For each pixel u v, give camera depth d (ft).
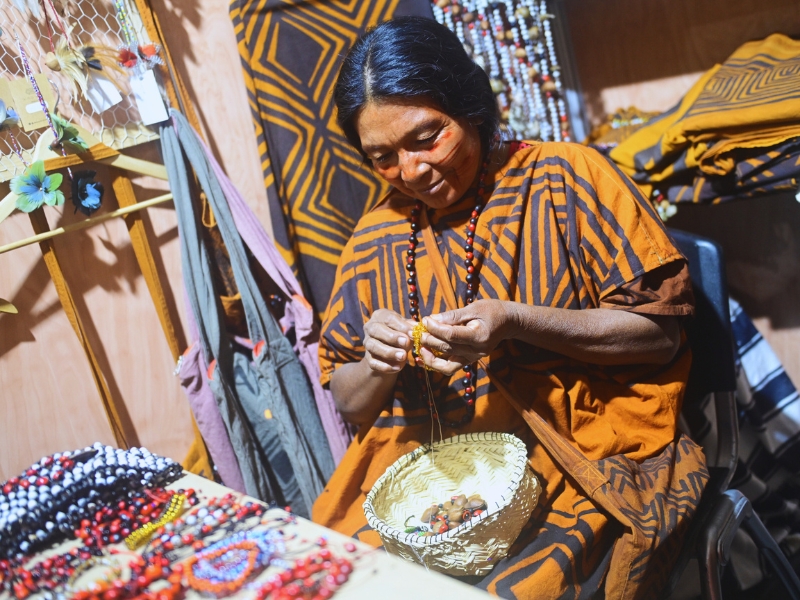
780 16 5.53
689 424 5.17
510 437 3.44
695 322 4.07
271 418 5.05
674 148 5.09
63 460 2.94
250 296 4.93
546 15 5.97
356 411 4.05
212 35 5.24
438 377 3.85
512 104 5.88
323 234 5.30
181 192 4.81
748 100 4.77
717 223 6.06
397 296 3.93
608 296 3.66
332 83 5.15
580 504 3.50
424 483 3.71
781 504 5.32
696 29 5.96
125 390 5.18
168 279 5.23
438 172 3.56
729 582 5.02
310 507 5.15
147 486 2.95
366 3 5.12
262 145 5.16
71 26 4.65
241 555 2.35
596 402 3.77
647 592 3.33
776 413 5.44
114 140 4.76
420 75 3.38
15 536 2.69
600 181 3.72
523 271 3.73
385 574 2.14
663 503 3.39
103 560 2.53
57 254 4.80
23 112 4.40
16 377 4.78
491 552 3.07
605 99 6.68
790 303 5.88
